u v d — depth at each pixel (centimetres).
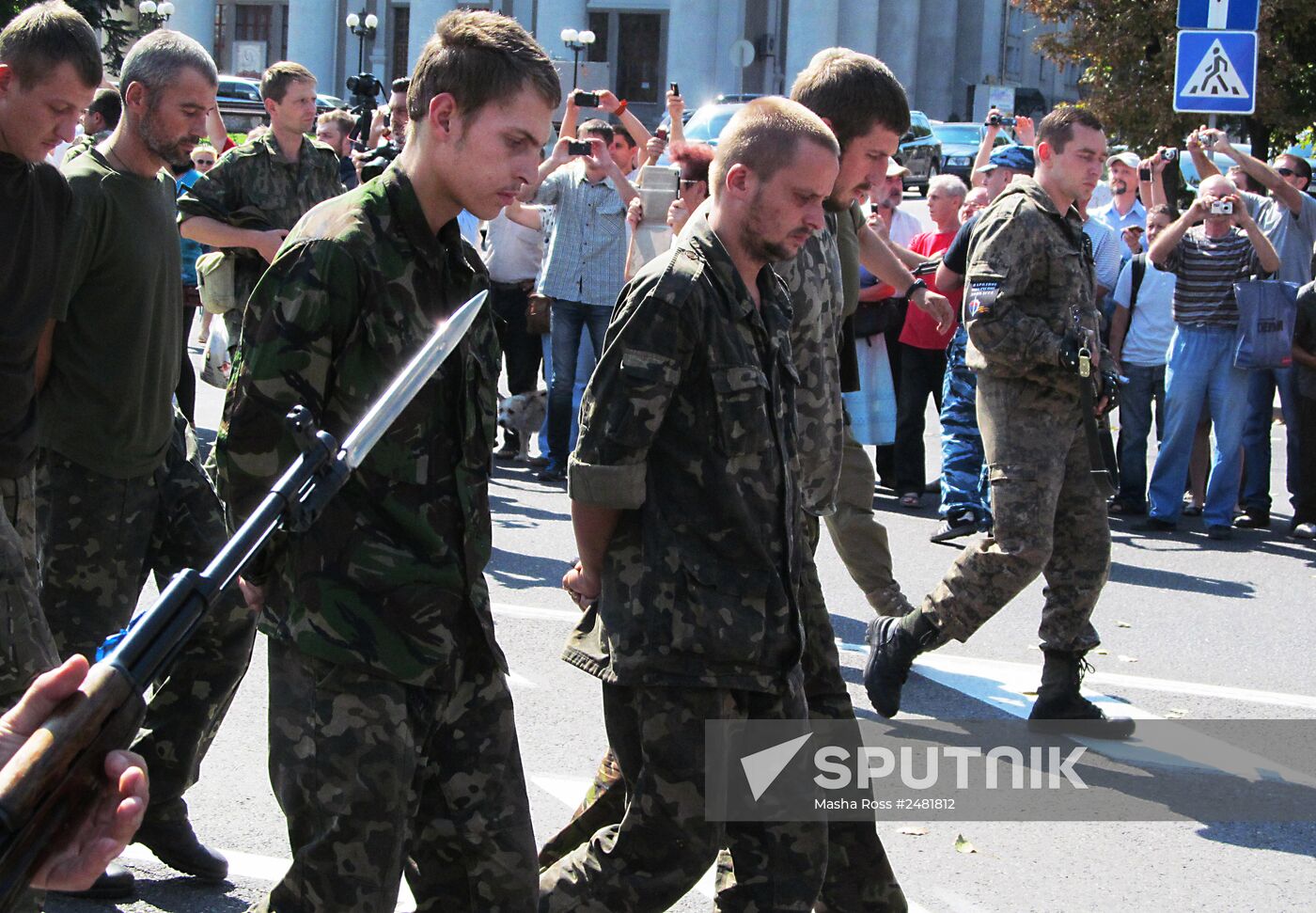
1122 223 1232
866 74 399
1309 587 852
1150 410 1032
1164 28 2077
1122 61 2133
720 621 314
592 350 1034
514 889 294
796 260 391
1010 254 535
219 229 611
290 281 278
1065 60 2188
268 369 277
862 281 1011
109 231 397
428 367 210
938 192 1020
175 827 405
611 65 5694
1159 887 447
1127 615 775
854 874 361
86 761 160
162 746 396
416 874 300
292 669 281
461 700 292
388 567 279
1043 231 537
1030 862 461
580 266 1016
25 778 154
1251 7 1041
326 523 279
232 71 6219
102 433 404
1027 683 644
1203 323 958
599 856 327
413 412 282
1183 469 987
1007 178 1070
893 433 1028
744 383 314
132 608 418
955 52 5962
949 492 916
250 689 572
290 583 282
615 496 312
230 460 284
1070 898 437
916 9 5538
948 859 461
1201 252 956
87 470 405
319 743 276
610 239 1016
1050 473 538
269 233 611
